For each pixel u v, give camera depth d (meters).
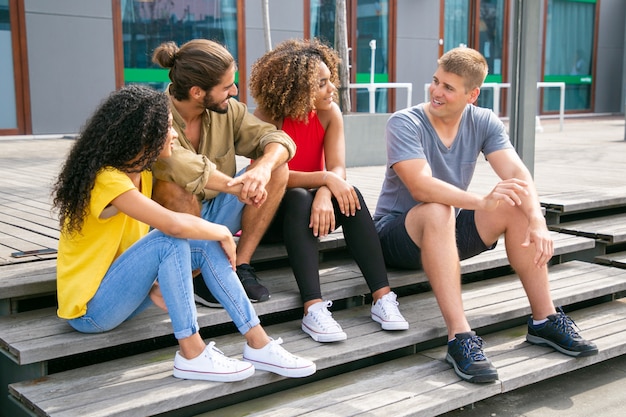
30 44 8.36
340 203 2.65
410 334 2.68
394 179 2.96
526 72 4.49
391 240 2.86
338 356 2.47
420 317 2.87
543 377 2.64
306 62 2.80
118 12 8.91
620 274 3.60
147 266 2.18
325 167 3.13
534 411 2.68
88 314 2.24
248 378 2.29
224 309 2.54
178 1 9.34
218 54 2.42
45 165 5.96
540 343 2.86
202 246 2.30
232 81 2.48
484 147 2.97
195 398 2.18
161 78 9.41
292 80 2.79
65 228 2.21
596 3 14.22
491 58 12.79
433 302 3.08
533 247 2.75
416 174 2.71
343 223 2.74
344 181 2.69
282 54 2.84
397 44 11.45
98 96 8.91
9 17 8.20
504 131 2.97
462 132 2.92
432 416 2.33
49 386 2.20
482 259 3.36
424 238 2.62
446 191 2.63
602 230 3.96
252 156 2.78
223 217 2.65
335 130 2.96
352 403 2.35
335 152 2.94
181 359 2.25
